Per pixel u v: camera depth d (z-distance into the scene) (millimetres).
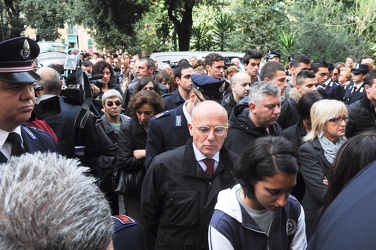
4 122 1788
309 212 2645
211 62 5500
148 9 20844
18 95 1768
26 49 1768
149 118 3369
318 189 2594
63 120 2861
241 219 1716
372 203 897
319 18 16922
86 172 885
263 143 1650
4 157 1777
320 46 15977
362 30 16922
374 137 1665
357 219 887
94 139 3006
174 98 4441
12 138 1828
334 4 17969
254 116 2984
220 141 2215
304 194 2777
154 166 2357
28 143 1959
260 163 1604
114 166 3463
